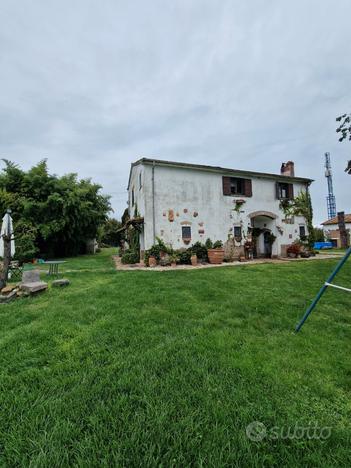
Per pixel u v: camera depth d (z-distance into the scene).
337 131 8.29
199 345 2.77
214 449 1.41
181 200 12.48
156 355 2.53
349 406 1.82
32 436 1.51
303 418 1.68
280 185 15.47
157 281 6.66
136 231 13.23
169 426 1.58
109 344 2.81
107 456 1.34
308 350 2.71
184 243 12.36
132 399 1.85
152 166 11.99
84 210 17.78
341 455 1.40
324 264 10.52
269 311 4.11
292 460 1.37
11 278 7.96
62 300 4.70
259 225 15.62
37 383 2.06
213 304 4.44
